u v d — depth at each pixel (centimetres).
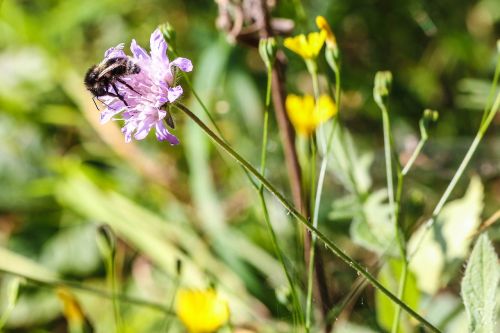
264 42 46
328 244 43
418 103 64
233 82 63
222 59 62
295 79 63
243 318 55
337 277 55
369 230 50
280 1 55
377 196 51
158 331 57
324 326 49
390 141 47
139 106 44
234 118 63
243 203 62
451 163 60
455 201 53
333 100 53
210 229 59
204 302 47
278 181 60
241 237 59
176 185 64
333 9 64
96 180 64
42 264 63
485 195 60
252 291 57
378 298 51
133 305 59
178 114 63
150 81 44
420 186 60
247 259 58
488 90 64
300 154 53
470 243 52
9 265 62
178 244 61
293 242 57
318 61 54
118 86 44
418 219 52
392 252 50
